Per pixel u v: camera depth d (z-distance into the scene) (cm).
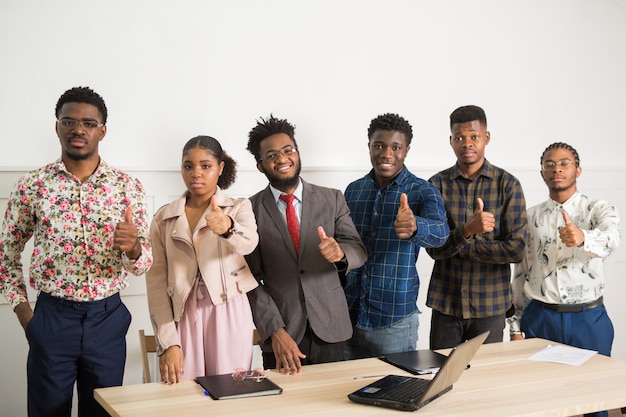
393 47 368
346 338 244
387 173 273
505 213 285
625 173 421
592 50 417
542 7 404
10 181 291
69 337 228
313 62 350
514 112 398
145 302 320
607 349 294
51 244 228
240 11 334
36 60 296
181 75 323
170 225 234
